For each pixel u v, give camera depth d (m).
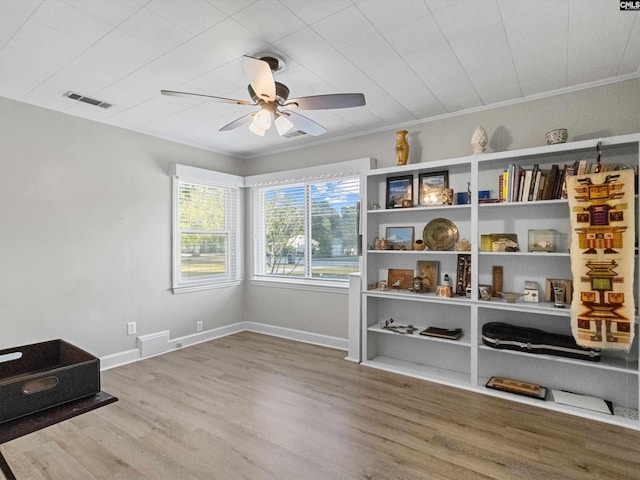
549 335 2.76
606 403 2.66
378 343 3.80
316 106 2.29
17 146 2.96
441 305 3.45
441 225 3.40
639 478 1.90
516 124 3.05
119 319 3.63
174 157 4.15
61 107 3.13
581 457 2.08
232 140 4.20
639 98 2.60
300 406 2.71
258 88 2.09
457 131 3.34
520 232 3.02
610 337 2.40
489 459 2.06
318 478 1.91
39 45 2.16
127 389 3.02
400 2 1.80
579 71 2.55
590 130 2.76
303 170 4.33
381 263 3.78
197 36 2.08
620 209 2.38
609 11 1.88
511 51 2.28
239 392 2.96
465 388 3.00
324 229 4.34
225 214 4.79
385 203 3.73
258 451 2.14
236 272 4.88
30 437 2.29
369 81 2.70
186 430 2.38
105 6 1.80
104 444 2.22
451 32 2.06
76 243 3.31
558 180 2.72
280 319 4.66
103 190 3.52
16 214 2.95
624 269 2.36
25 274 3.00
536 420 2.49
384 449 2.16
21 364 1.15
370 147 3.87
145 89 2.79
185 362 3.68
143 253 3.84
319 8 1.83
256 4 1.79
